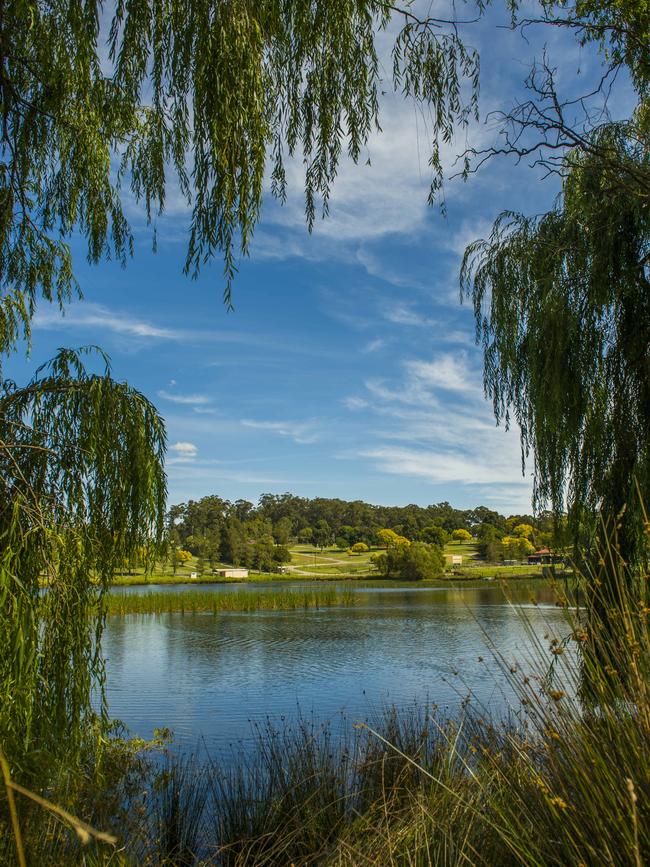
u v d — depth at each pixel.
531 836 2.14
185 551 98.00
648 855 1.74
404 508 134.25
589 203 5.09
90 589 3.46
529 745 2.36
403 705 11.12
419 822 3.10
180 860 4.42
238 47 3.01
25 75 3.76
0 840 2.37
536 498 5.29
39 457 3.46
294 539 131.38
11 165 3.75
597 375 5.12
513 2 4.77
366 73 3.57
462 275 6.04
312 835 4.40
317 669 16.69
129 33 3.18
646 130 5.17
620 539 4.55
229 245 3.12
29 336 3.81
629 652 1.99
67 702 3.20
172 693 13.81
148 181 3.86
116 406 3.74
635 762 1.91
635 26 4.76
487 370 5.82
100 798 3.51
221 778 6.62
